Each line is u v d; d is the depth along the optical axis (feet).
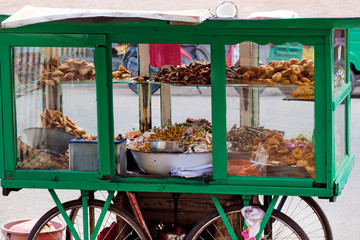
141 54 14.75
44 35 10.88
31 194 20.12
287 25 10.16
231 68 10.82
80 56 10.94
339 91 12.00
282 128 10.82
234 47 11.03
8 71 11.09
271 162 10.90
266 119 10.84
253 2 35.68
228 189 10.93
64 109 11.20
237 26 10.27
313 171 10.76
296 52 10.62
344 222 17.06
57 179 11.35
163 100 15.42
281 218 11.19
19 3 29.68
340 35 12.10
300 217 17.74
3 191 11.61
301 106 10.68
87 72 10.96
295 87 10.64
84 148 11.25
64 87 11.14
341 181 11.13
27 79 11.16
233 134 10.85
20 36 10.94
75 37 10.80
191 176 11.04
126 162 11.84
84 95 11.09
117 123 24.36
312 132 10.68
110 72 10.91
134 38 10.74
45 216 11.68
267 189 10.82
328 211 18.12
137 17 9.48
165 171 11.49
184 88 16.72
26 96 11.22
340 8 36.29
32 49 11.05
